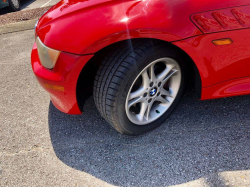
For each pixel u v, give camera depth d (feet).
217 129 6.24
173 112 6.91
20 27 15.97
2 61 11.50
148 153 5.85
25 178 5.63
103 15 5.15
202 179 5.10
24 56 11.75
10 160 6.13
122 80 5.15
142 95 5.77
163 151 5.84
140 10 5.08
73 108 5.91
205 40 5.25
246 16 5.23
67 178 5.51
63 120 7.24
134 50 5.13
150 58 5.24
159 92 6.08
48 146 6.42
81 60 5.07
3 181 5.61
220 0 5.25
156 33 4.97
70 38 5.13
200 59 5.41
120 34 4.88
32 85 9.25
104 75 5.28
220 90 6.00
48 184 5.43
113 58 5.21
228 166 5.29
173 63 5.78
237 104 6.90
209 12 5.19
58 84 5.46
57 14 5.96
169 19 5.05
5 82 9.66
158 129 6.49
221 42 5.32
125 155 5.88
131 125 5.94
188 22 5.14
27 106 8.06
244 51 5.51
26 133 6.94
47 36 5.50
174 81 6.25
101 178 5.42
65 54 5.15
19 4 25.22
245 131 6.07
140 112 6.07
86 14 5.31
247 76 6.00
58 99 5.92
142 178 5.31
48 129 6.98
